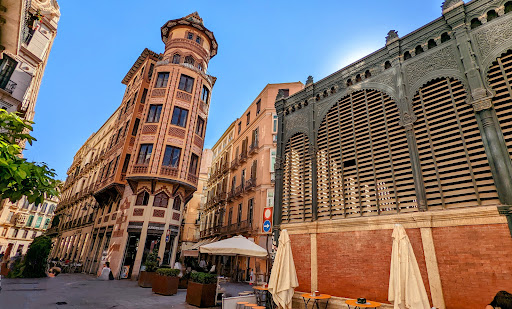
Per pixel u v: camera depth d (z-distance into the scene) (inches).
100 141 1407.5
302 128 414.3
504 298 179.2
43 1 739.4
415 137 285.1
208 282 389.1
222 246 391.2
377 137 317.4
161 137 826.8
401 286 209.8
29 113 768.3
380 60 345.1
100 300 381.7
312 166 376.5
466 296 216.1
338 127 368.5
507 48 242.5
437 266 235.5
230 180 1249.4
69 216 1472.7
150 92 893.8
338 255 309.4
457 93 267.1
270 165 945.5
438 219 246.7
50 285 520.1
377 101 334.3
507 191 213.5
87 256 982.4
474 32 267.3
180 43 973.8
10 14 384.8
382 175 301.0
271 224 402.3
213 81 1080.8
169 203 807.7
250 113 1202.0
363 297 274.5
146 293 471.5
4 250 1795.0
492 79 244.7
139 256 729.6
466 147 245.6
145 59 1109.7
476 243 222.1
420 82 296.2
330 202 339.9
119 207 871.1
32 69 694.5
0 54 450.3
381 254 274.5
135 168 799.7
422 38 309.0
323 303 301.0
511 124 226.2
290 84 1057.5
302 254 345.4
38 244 691.4
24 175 146.6
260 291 371.6
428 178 264.1
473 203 232.7
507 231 210.1
